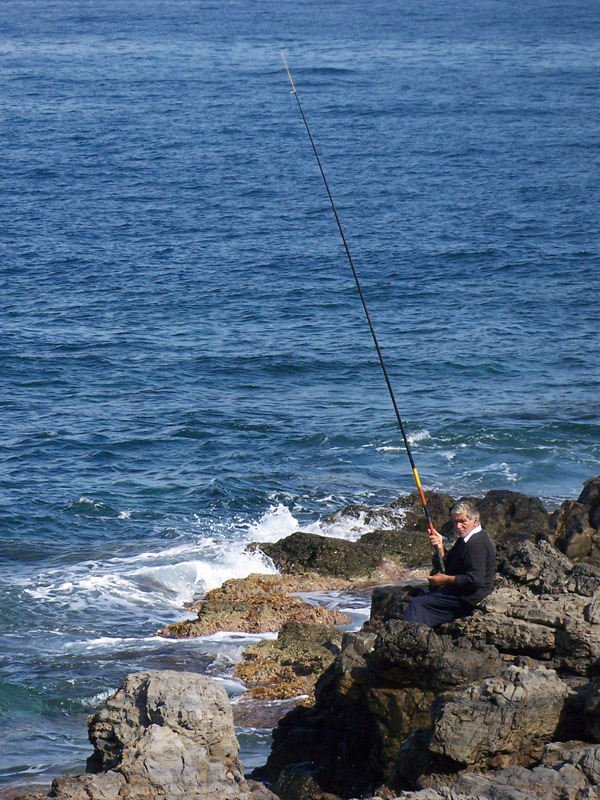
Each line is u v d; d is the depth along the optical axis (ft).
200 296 337.52
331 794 77.97
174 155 602.85
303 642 130.72
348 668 79.56
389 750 72.64
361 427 226.38
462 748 62.95
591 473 200.44
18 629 138.00
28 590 150.20
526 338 294.87
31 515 180.45
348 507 179.83
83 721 115.14
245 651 130.11
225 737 59.77
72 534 174.09
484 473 200.03
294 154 608.19
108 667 127.03
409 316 318.24
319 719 84.43
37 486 193.67
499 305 328.70
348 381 262.47
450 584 72.74
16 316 312.29
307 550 163.32
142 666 127.54
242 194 503.20
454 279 359.46
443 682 70.38
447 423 226.38
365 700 77.25
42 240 408.87
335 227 436.35
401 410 238.27
